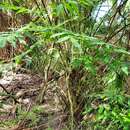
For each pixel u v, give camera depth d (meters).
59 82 1.85
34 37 1.76
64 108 1.84
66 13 1.61
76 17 1.51
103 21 1.76
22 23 2.23
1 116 2.00
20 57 1.60
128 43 1.76
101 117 1.46
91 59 1.45
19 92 2.33
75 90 1.73
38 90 2.29
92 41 1.30
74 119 1.74
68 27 1.65
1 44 1.24
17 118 1.96
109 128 1.55
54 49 1.75
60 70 1.85
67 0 1.44
